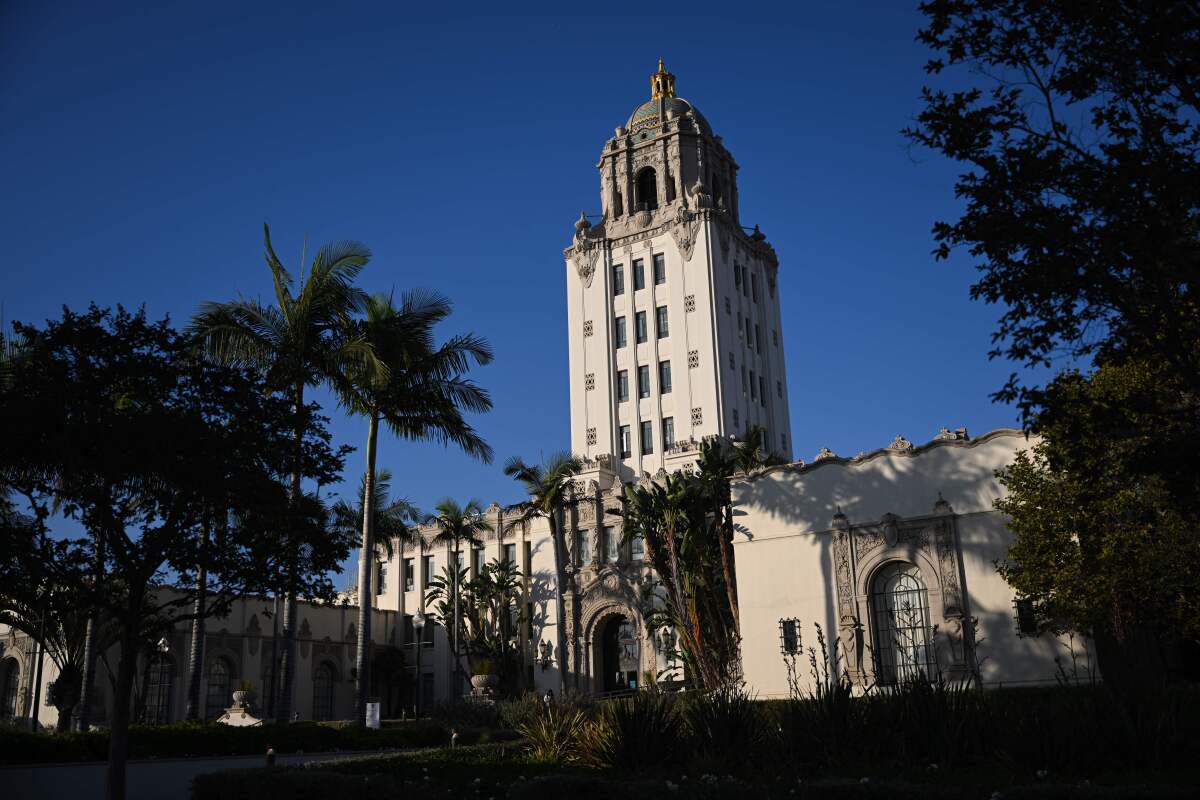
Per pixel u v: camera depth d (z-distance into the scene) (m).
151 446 18.39
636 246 74.00
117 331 19.78
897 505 37.00
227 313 32.28
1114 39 14.16
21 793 22.28
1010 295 14.96
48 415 18.17
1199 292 14.16
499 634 61.97
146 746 26.02
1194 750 14.85
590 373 72.88
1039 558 27.64
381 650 68.06
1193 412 15.85
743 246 75.94
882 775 14.86
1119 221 13.92
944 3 15.05
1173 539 24.33
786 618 38.19
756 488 40.16
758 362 74.44
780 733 16.95
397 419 35.53
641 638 58.09
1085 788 11.10
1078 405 15.52
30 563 18.34
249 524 20.05
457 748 23.58
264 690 56.75
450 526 64.69
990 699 17.27
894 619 36.47
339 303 33.34
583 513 62.84
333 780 15.03
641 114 79.31
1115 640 30.25
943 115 14.98
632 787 13.36
